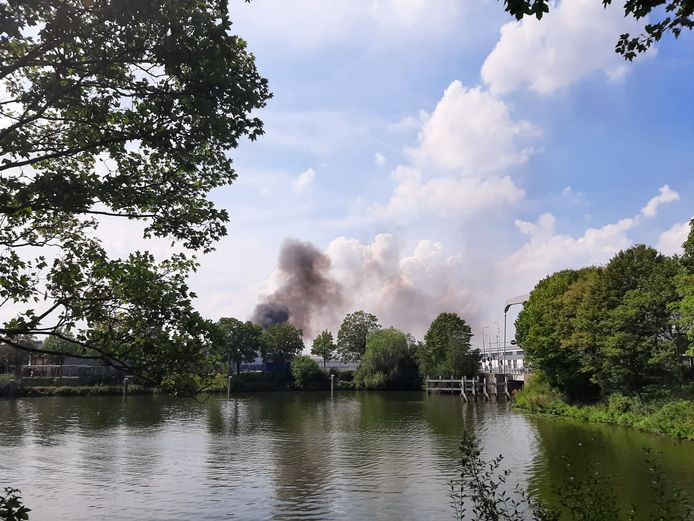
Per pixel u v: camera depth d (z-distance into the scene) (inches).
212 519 796.0
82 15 332.2
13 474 1091.9
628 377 1733.5
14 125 336.8
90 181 362.3
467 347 3860.7
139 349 359.3
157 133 363.9
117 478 1053.8
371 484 989.8
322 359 5684.1
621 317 1681.8
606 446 1294.3
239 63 390.9
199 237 410.6
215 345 378.6
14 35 278.5
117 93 358.6
